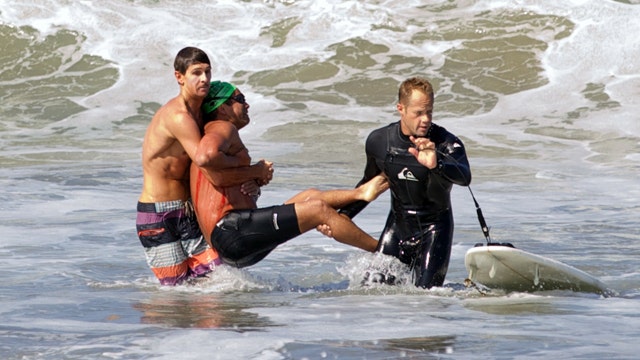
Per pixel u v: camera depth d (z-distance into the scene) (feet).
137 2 249.14
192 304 77.20
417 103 77.25
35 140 188.44
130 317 71.51
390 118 203.82
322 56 230.68
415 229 82.84
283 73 225.56
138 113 211.41
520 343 62.13
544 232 114.01
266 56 231.30
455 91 215.72
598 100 207.62
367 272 84.38
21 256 100.07
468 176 76.48
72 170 157.38
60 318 71.36
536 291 81.92
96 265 96.12
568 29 231.91
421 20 240.32
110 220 121.08
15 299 79.20
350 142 184.24
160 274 86.22
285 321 69.46
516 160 168.45
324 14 242.37
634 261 97.40
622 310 73.72
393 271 83.97
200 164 79.30
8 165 162.61
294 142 184.03
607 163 165.78
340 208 84.58
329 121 200.23
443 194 81.10
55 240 108.88
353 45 234.17
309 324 68.28
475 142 183.52
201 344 62.18
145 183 85.71
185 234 85.92
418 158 74.59
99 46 237.86
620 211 127.85
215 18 243.81
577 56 224.53
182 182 85.35
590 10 235.61
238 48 234.17
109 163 165.48
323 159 169.37
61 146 182.50
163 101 217.56
